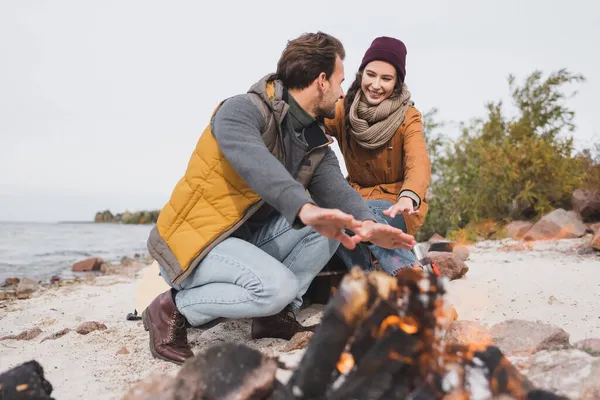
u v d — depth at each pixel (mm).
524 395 1622
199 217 2992
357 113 3930
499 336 2762
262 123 2947
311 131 3162
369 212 3123
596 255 5684
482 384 1642
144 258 9789
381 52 3812
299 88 3020
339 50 3061
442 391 1595
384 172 4023
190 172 3014
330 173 3262
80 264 8352
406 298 1594
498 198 9133
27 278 6961
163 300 3105
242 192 2975
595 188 7914
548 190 8766
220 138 2820
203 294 3012
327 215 2461
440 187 9508
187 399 1659
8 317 4453
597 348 2670
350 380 1560
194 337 3490
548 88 9430
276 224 3289
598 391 1944
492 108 9812
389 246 2791
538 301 3854
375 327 1572
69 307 4777
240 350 1771
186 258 2986
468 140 9758
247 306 2941
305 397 1573
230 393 1667
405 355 1563
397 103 3855
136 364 3045
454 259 4645
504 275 4809
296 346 3096
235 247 3004
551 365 2172
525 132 9406
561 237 7191
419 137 3840
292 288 2971
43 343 3516
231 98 2988
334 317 1557
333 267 3852
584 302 3781
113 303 4895
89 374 2891
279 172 2654
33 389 1837
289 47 3033
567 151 8914
